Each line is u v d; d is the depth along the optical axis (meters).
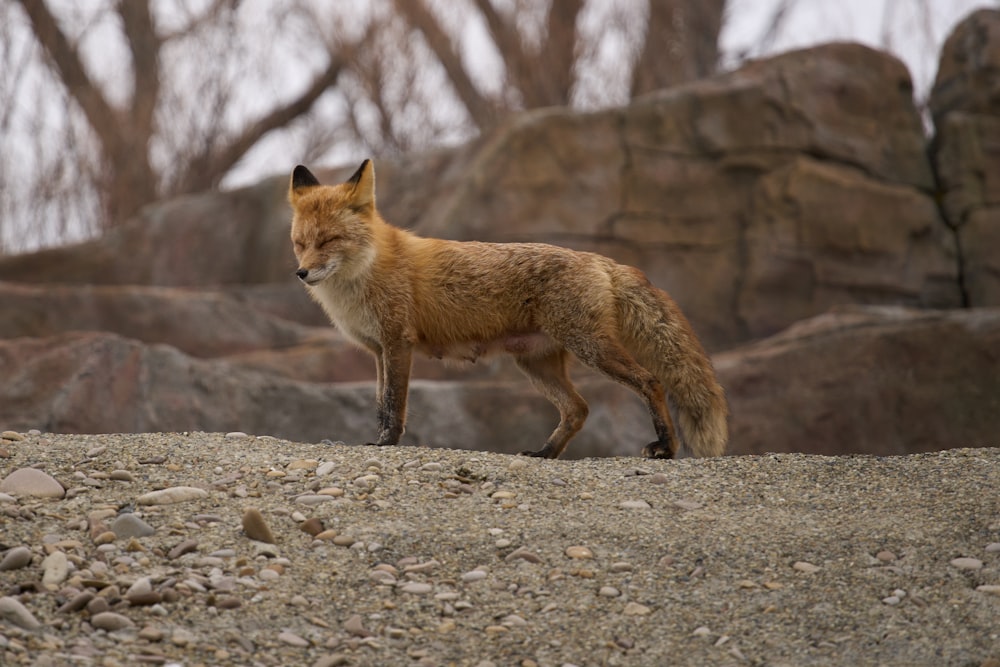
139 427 22.14
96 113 44.38
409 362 13.84
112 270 33.56
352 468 11.34
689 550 9.70
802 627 8.57
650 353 13.62
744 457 12.09
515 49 44.84
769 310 31.00
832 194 31.30
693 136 31.98
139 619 8.39
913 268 31.69
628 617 8.77
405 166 33.78
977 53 33.34
